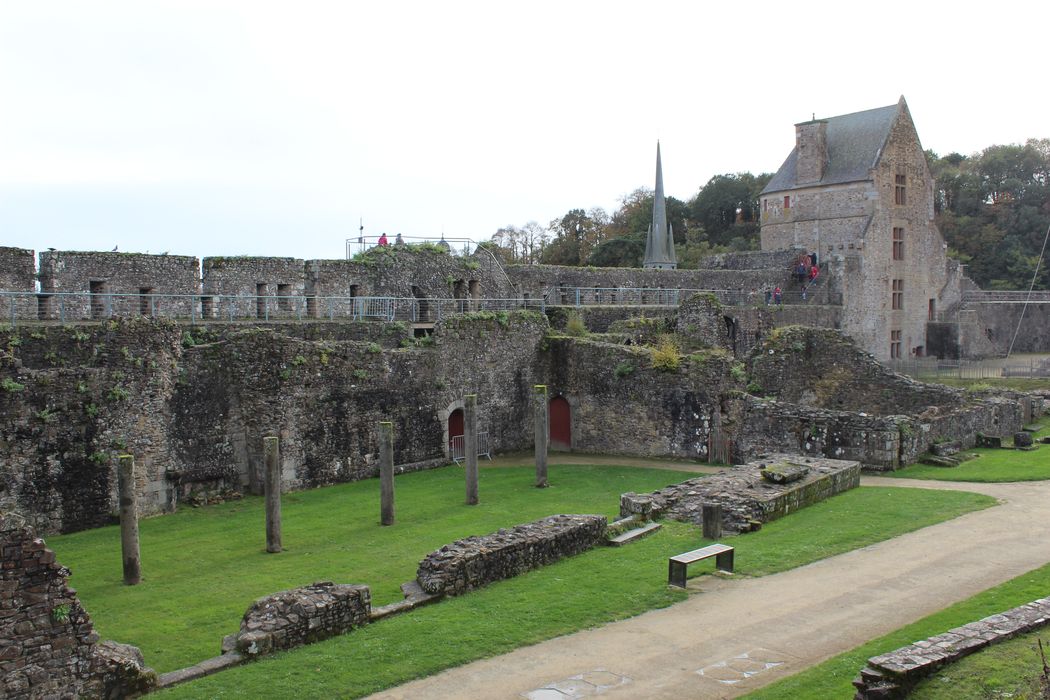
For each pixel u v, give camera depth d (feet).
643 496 80.79
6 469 75.61
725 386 116.88
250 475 96.48
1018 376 187.52
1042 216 336.29
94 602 60.49
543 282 183.52
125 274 112.37
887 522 73.87
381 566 67.97
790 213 241.14
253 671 45.85
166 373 88.07
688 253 341.21
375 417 109.50
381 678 44.78
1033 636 41.98
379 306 137.90
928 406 122.62
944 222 345.31
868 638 47.75
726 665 45.29
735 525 73.46
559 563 65.62
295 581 64.39
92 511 81.41
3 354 75.61
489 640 49.60
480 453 124.16
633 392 124.88
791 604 54.08
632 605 55.21
